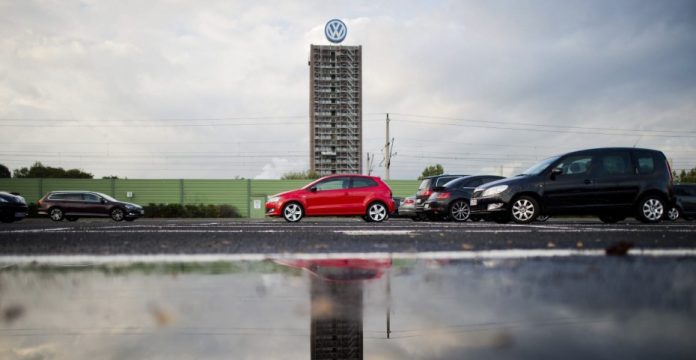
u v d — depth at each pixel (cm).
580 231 484
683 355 100
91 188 2902
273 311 144
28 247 321
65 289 179
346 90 9656
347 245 327
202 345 117
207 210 2841
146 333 127
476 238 381
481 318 130
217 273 211
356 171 9588
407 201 1444
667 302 146
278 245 327
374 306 147
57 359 109
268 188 3055
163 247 316
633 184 813
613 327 120
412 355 104
